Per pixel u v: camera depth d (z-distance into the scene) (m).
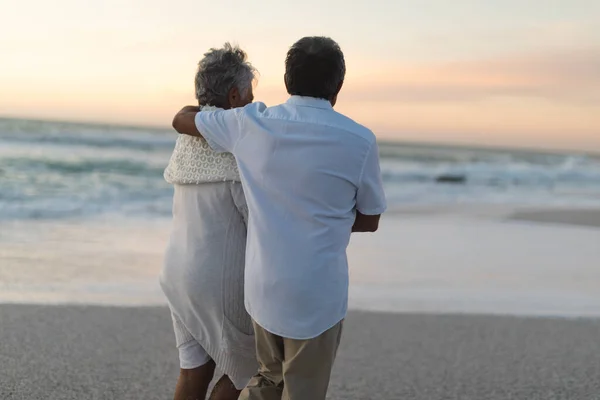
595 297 6.11
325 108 1.99
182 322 2.36
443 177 24.20
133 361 3.77
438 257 7.91
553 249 8.92
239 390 2.43
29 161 18.92
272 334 2.02
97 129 33.84
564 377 3.75
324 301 1.96
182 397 2.43
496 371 3.85
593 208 15.63
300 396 2.02
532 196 19.19
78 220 9.69
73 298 5.26
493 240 9.53
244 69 2.28
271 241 1.97
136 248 7.63
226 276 2.24
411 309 5.43
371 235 9.48
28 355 3.74
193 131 2.16
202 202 2.25
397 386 3.56
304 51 1.97
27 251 7.11
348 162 1.94
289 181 1.95
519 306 5.66
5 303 4.89
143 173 17.92
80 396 3.18
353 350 4.21
